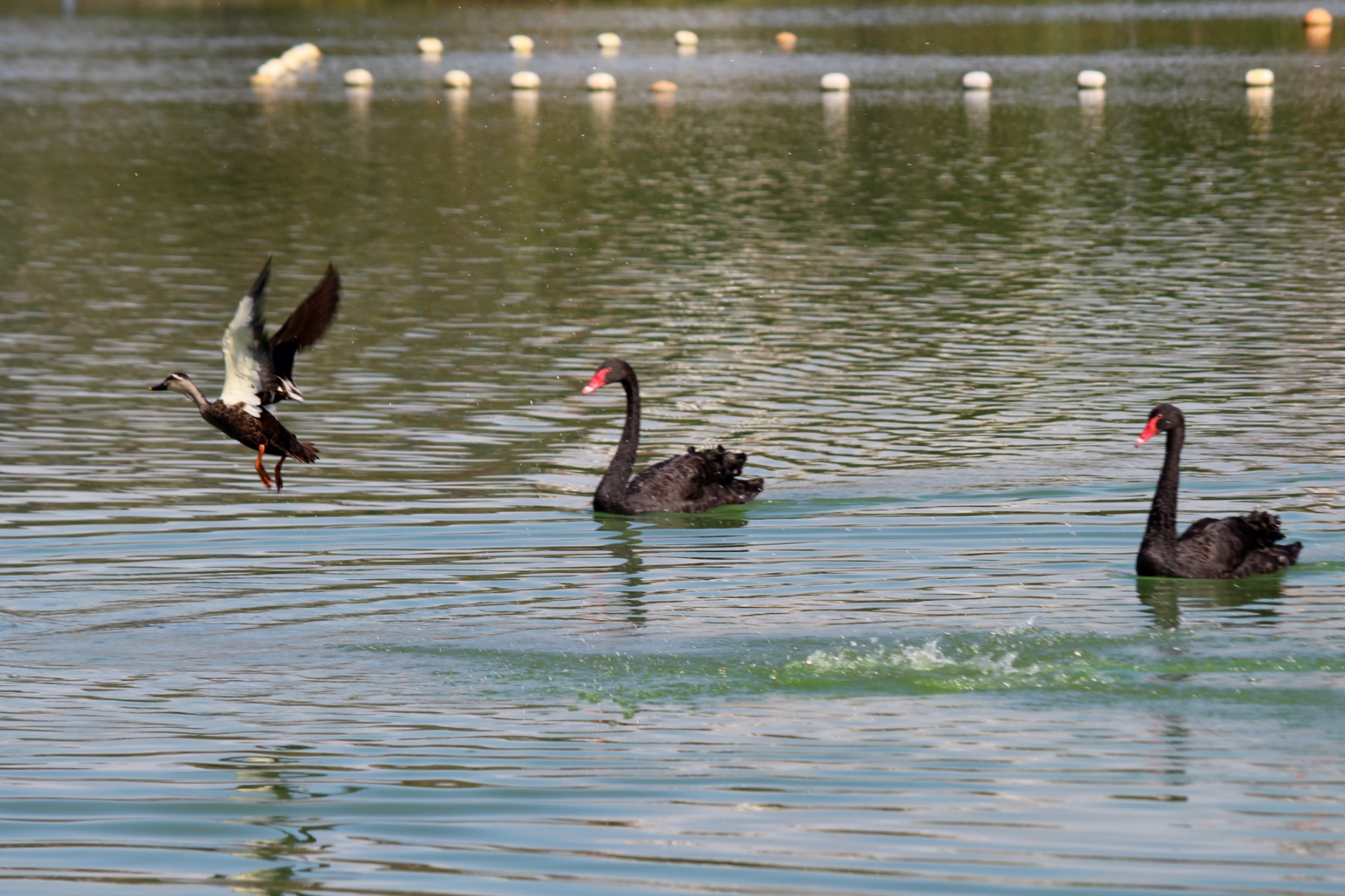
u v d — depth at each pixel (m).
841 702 13.56
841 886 10.09
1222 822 11.01
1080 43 94.88
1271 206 42.38
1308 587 16.66
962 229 40.78
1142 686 13.86
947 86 75.44
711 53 94.50
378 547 18.33
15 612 15.97
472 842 10.84
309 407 25.14
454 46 100.19
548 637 15.20
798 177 50.09
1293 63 81.25
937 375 26.53
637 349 28.92
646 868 10.39
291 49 96.94
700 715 13.28
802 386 26.06
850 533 18.69
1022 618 15.58
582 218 43.50
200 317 31.47
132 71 87.50
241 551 18.08
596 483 21.28
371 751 12.48
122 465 21.83
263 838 10.95
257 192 48.66
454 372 27.34
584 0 129.25
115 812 11.40
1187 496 19.86
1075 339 28.77
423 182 50.50
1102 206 43.44
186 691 13.87
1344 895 9.91
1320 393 24.62
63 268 36.75
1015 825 10.99
